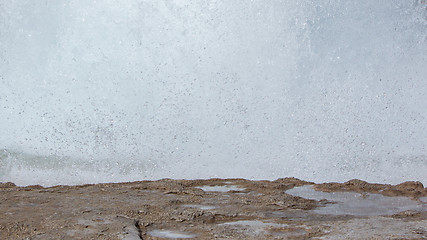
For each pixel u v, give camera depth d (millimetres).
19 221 4801
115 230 4543
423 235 4430
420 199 5996
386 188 6484
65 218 4898
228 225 4824
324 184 6637
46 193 5973
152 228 4723
